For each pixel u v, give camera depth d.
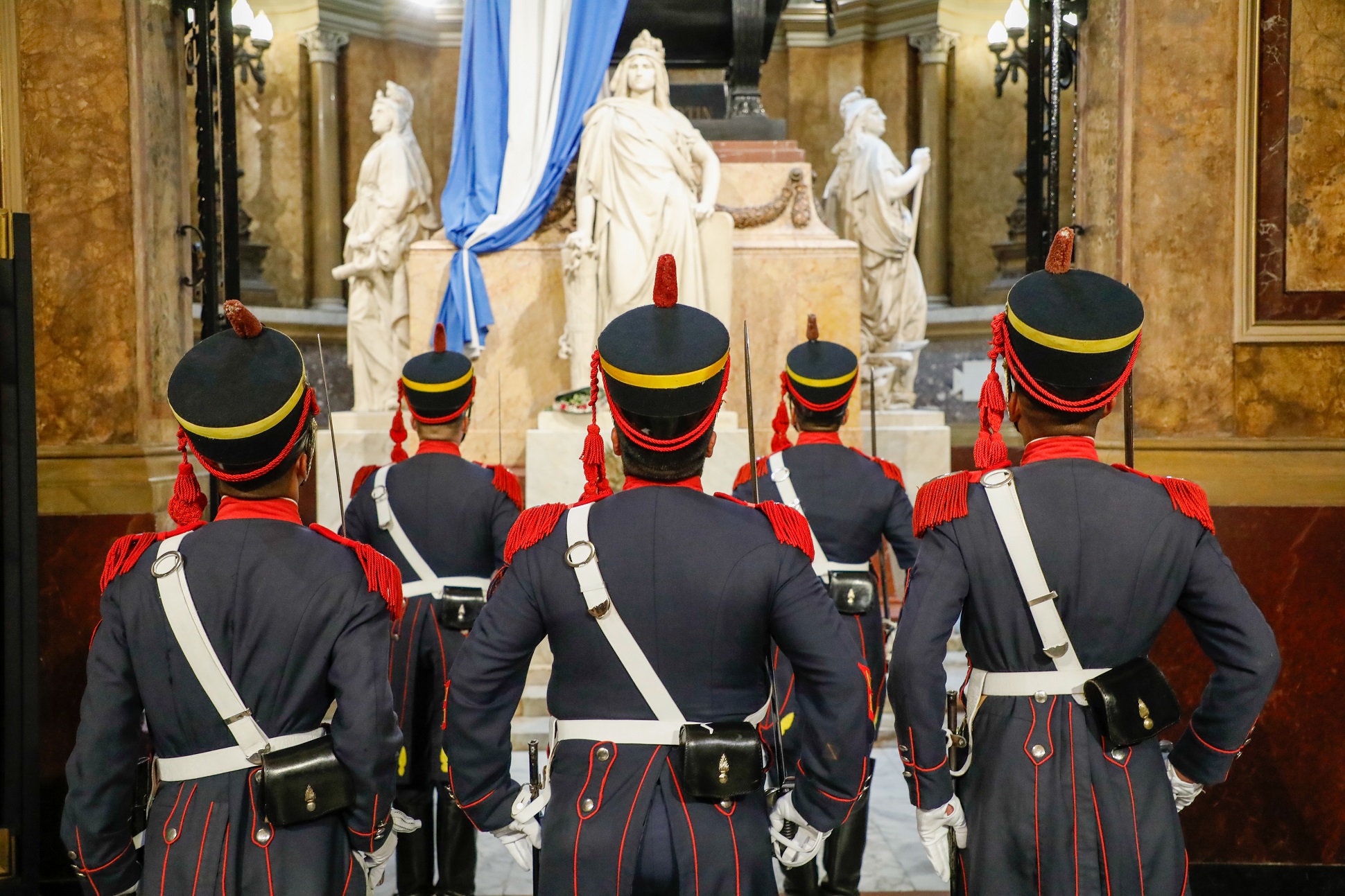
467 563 3.47
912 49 10.49
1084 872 2.02
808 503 3.58
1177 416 3.74
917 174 7.55
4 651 3.18
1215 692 2.09
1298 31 3.65
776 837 2.12
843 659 1.93
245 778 1.97
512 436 6.11
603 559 1.94
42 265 3.93
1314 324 3.67
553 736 2.02
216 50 4.57
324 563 2.02
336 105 10.15
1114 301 2.10
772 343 6.18
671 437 1.99
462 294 5.97
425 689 3.41
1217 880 3.61
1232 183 3.70
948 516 2.15
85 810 1.95
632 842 1.88
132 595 1.99
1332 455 3.63
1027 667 2.11
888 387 7.47
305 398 2.08
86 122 3.92
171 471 4.06
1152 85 3.73
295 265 10.02
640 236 5.54
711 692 1.95
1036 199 4.46
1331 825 3.60
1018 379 2.18
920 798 2.11
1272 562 3.63
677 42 6.51
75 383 3.94
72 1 3.91
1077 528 2.09
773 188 6.32
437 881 3.57
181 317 4.28
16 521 3.19
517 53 6.04
